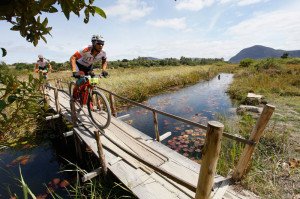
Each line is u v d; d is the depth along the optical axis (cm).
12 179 449
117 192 346
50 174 465
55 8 110
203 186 171
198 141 580
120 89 1206
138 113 923
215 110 916
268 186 309
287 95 1012
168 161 354
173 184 295
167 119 813
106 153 391
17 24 112
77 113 606
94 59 455
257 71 2014
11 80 114
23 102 125
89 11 114
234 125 635
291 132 538
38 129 664
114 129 492
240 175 293
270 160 400
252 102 927
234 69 3588
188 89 1566
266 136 496
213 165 163
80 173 464
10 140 591
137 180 309
